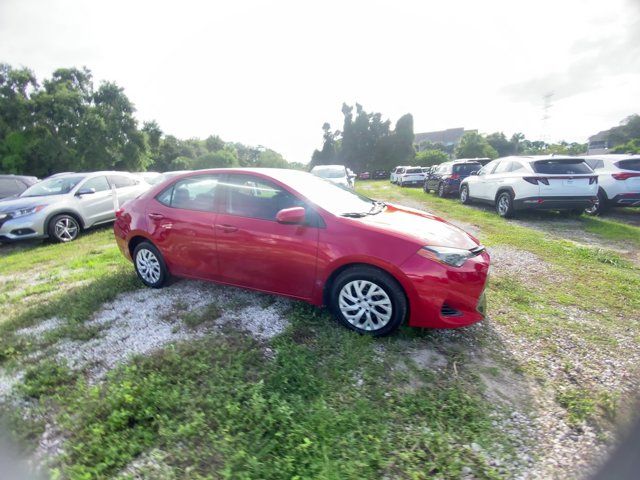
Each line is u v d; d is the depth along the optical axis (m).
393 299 2.77
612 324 3.15
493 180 8.98
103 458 1.84
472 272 2.78
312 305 3.46
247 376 2.45
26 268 5.49
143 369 2.53
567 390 2.29
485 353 2.72
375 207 3.64
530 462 1.79
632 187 8.00
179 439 1.94
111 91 34.75
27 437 2.03
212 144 89.12
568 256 5.15
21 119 31.53
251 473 1.69
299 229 3.04
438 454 1.81
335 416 2.02
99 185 8.28
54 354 2.85
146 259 4.07
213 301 3.68
